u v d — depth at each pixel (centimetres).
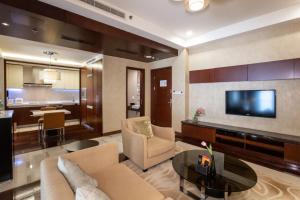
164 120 529
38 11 216
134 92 752
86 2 237
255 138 299
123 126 303
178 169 192
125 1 256
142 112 573
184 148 357
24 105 575
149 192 134
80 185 100
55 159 152
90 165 169
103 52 429
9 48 414
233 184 163
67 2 221
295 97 288
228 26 342
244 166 198
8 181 225
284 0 249
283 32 296
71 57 528
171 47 430
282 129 301
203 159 187
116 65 494
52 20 234
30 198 190
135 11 286
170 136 293
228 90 374
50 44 362
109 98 480
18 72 573
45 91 668
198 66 434
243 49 347
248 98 335
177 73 469
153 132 322
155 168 261
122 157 307
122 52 426
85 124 620
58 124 423
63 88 687
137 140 256
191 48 446
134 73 755
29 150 347
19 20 234
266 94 312
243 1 252
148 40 366
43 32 282
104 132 471
